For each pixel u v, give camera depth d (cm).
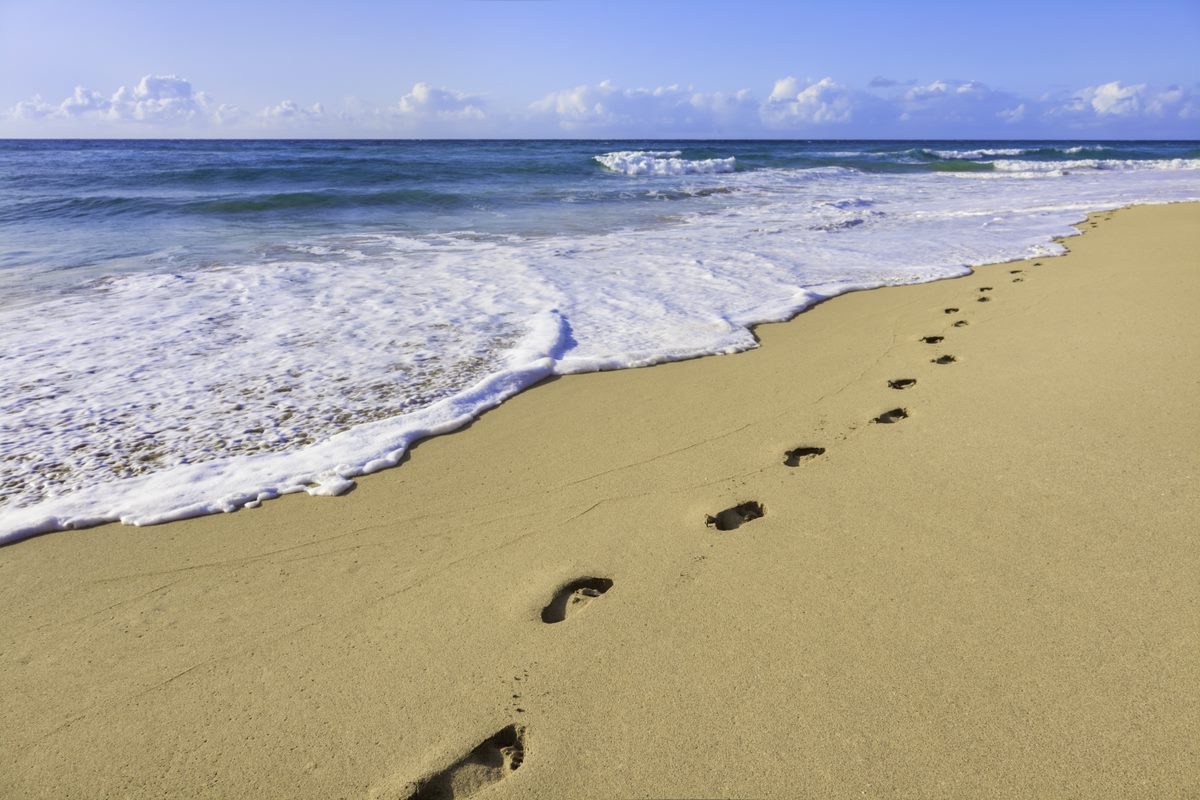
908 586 223
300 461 316
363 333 491
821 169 2312
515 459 320
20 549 258
